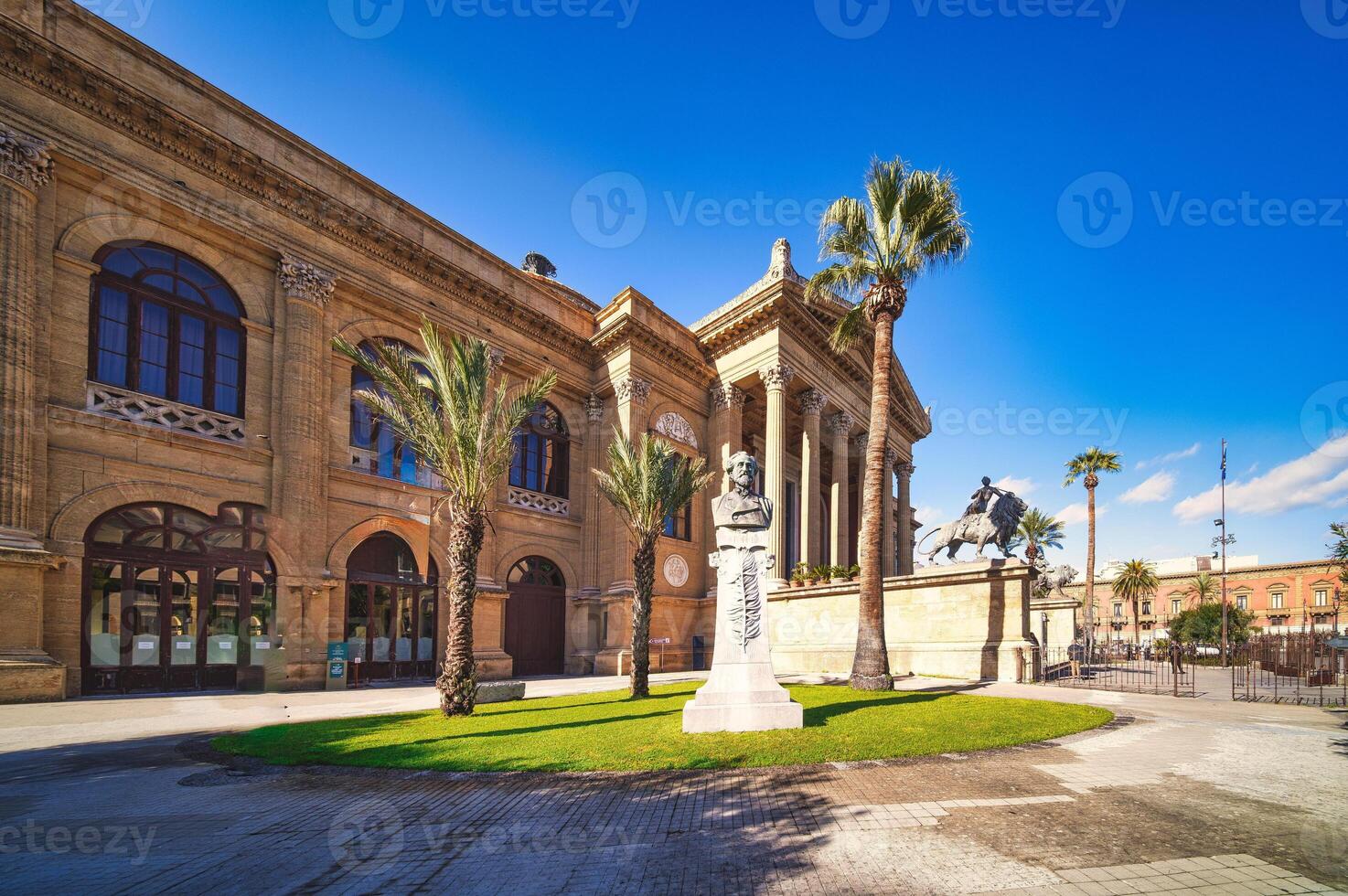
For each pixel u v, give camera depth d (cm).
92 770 764
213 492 1708
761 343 2986
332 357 2016
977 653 1797
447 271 2327
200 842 521
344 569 1953
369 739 927
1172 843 498
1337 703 1391
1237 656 3034
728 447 3073
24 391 1382
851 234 1705
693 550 2938
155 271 1694
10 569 1317
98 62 1569
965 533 2092
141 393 1627
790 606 2462
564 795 645
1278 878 434
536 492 2669
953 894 411
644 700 1413
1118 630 7575
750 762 752
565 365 2814
